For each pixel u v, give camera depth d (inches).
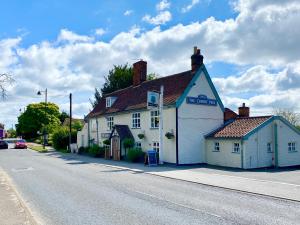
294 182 700.0
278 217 398.0
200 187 637.9
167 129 1131.3
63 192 579.8
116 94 1679.4
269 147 1068.5
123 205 469.7
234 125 1137.4
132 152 1202.0
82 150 1729.8
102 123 1617.9
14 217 387.2
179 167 1025.5
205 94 1169.4
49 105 3887.8
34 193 572.7
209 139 1133.7
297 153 1130.0
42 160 1317.7
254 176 806.5
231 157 1043.9
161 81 1344.7
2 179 740.7
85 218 398.9
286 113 2190.0
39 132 3181.6
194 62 1184.8
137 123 1305.4
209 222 374.0
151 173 856.9
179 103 1095.0
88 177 783.7
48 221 387.9
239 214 413.1
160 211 430.6
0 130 2930.6
